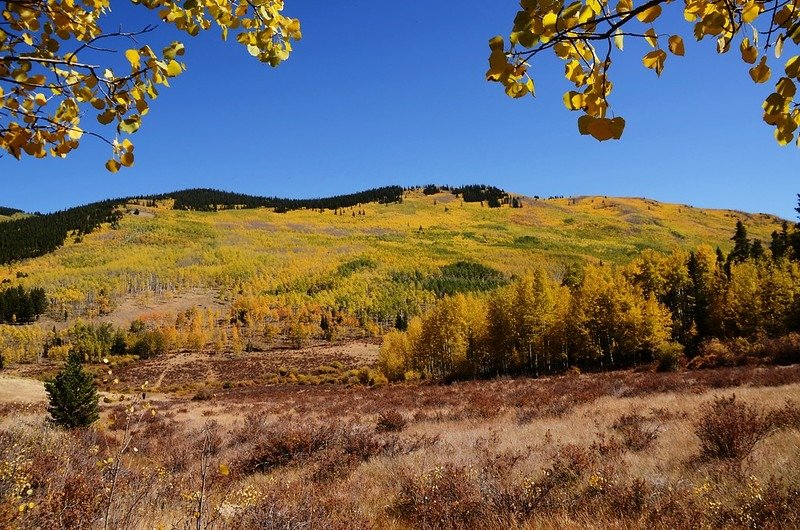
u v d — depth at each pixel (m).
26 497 4.60
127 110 1.76
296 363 82.00
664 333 39.16
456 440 10.78
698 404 12.26
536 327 45.19
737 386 16.45
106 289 154.62
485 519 5.41
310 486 7.10
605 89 1.29
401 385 46.94
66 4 1.62
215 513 4.57
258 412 22.09
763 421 7.62
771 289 35.72
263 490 6.50
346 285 159.38
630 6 1.28
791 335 28.48
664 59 1.36
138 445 10.67
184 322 132.88
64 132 1.71
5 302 123.56
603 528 4.74
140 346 92.81
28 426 11.53
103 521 4.25
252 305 137.75
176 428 15.77
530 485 5.84
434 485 6.11
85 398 13.12
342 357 85.88
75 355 13.90
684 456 7.15
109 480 5.36
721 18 1.28
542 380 35.00
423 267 177.38
